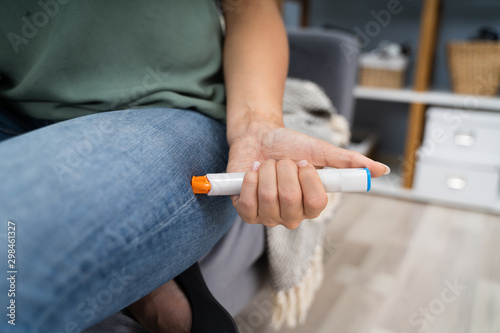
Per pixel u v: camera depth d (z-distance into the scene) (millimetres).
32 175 274
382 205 1636
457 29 1769
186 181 361
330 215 804
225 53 525
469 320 977
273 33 521
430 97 1586
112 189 293
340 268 1203
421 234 1407
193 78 487
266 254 670
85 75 461
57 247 254
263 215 336
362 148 1703
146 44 464
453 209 1604
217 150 434
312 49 1060
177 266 355
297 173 326
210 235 398
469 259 1252
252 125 419
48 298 247
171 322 444
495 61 1492
